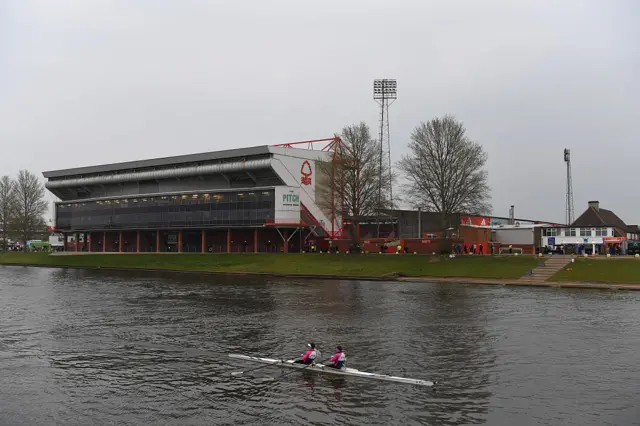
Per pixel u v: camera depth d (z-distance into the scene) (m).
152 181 135.25
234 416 22.02
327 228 114.50
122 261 115.19
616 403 23.16
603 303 50.44
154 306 52.19
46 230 181.25
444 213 89.00
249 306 51.34
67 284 76.06
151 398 24.39
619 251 91.56
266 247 115.50
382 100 115.38
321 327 40.28
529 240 102.31
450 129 89.25
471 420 21.30
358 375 27.25
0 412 22.89
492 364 29.31
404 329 39.12
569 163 140.12
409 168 91.25
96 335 38.44
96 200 142.00
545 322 41.06
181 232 128.75
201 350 33.38
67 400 24.30
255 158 111.94
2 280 83.69
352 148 100.56
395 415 21.86
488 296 56.34
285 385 25.98
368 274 79.44
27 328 41.41
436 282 71.81
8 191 158.12
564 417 21.59
